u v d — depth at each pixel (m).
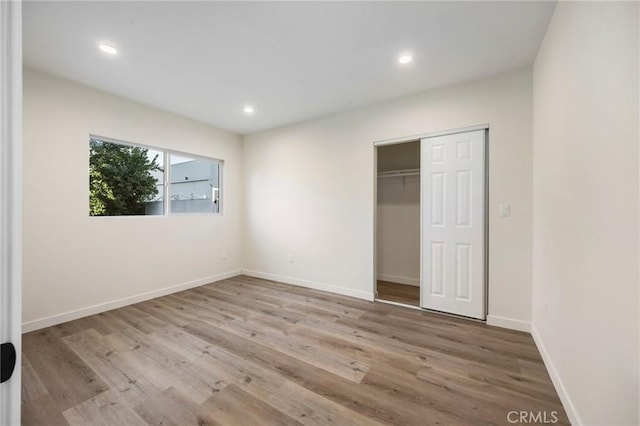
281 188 4.38
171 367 2.02
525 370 1.98
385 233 4.65
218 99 3.34
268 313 3.07
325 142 3.90
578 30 1.46
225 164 4.59
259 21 1.98
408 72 2.69
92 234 3.05
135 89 3.07
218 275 4.47
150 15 1.91
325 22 2.00
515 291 2.63
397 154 4.57
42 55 2.40
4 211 0.49
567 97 1.62
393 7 1.84
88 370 1.98
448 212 3.00
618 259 1.10
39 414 1.56
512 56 2.41
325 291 3.90
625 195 1.05
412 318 2.93
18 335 0.51
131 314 3.04
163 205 3.82
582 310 1.41
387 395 1.72
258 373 1.95
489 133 2.75
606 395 1.18
